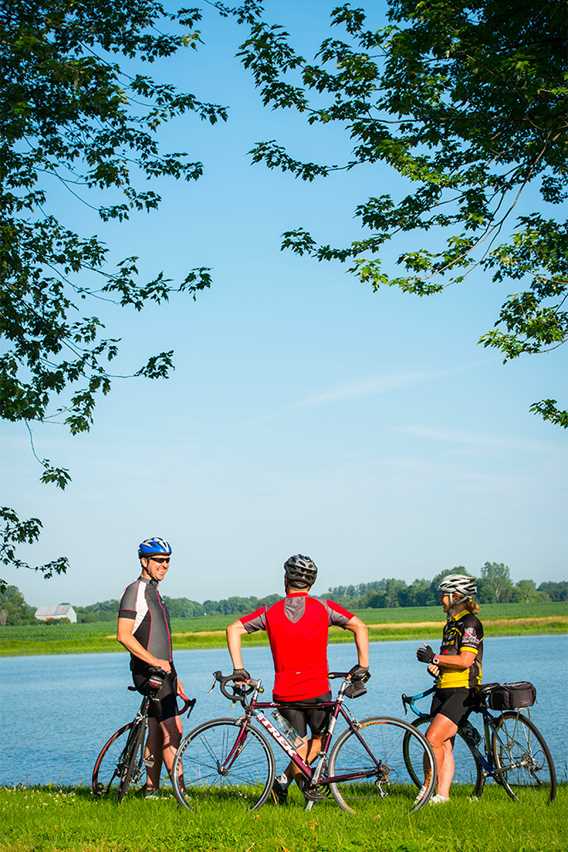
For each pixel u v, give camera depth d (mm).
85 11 14008
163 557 8102
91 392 14359
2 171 13125
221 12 14227
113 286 14852
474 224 12258
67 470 14516
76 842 6273
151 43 14500
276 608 7453
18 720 26344
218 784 7469
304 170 13398
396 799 7359
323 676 7395
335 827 6535
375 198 12922
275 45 12555
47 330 14688
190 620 162000
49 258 14625
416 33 12031
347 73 12203
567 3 11117
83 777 15586
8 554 14586
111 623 167375
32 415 13727
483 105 12133
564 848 5809
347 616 7500
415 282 11914
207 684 36188
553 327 12648
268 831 6461
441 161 12758
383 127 12594
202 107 14930
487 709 8008
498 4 11625
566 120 11695
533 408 13133
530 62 11438
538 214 13375
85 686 41625
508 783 7805
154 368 14836
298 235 12961
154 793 8078
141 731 7930
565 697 25219
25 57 12836
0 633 121312
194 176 15367
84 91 13305
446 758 7836
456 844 6004
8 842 6293
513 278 13305
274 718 7445
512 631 89188
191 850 6023
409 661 47375
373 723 7473
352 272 11984
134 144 14945
